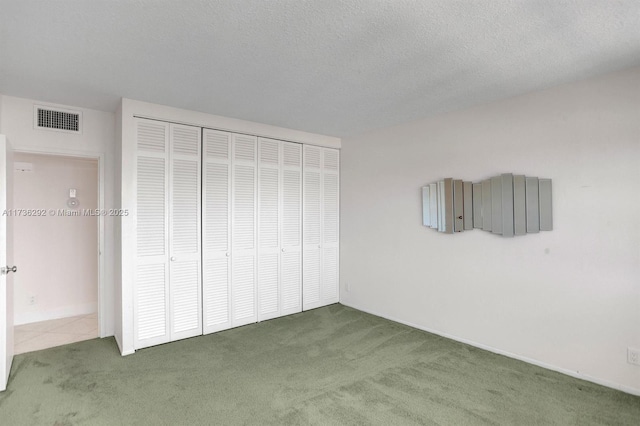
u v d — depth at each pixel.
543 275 2.83
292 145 4.30
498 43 2.05
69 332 3.64
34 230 4.02
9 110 2.96
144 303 3.20
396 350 3.18
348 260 4.68
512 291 3.02
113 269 3.49
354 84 2.72
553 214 2.77
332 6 1.68
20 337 3.49
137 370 2.75
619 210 2.46
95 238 4.44
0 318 2.41
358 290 4.52
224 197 3.71
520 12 1.72
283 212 4.21
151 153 3.24
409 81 2.65
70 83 2.69
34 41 2.03
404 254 3.93
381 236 4.21
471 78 2.59
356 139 4.54
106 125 3.44
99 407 2.22
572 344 2.67
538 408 2.23
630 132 2.41
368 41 2.03
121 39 2.01
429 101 3.13
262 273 4.03
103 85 2.74
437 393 2.42
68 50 2.14
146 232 3.21
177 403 2.27
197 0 1.62
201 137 3.56
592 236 2.58
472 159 3.29
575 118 2.66
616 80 2.47
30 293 3.99
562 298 2.73
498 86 2.76
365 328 3.78
